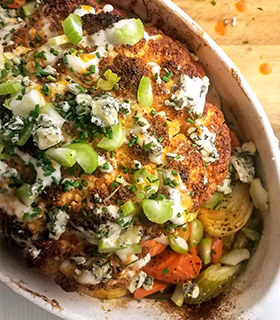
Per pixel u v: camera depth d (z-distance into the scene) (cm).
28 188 28
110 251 30
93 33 30
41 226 30
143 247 32
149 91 30
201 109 32
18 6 34
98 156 29
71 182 28
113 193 29
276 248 34
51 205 29
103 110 28
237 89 34
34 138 28
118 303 35
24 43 32
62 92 29
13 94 29
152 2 33
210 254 37
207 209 37
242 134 36
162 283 37
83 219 29
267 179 35
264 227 36
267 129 34
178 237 35
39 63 30
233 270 37
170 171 30
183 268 36
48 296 33
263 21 41
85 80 30
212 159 32
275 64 41
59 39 30
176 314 36
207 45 34
